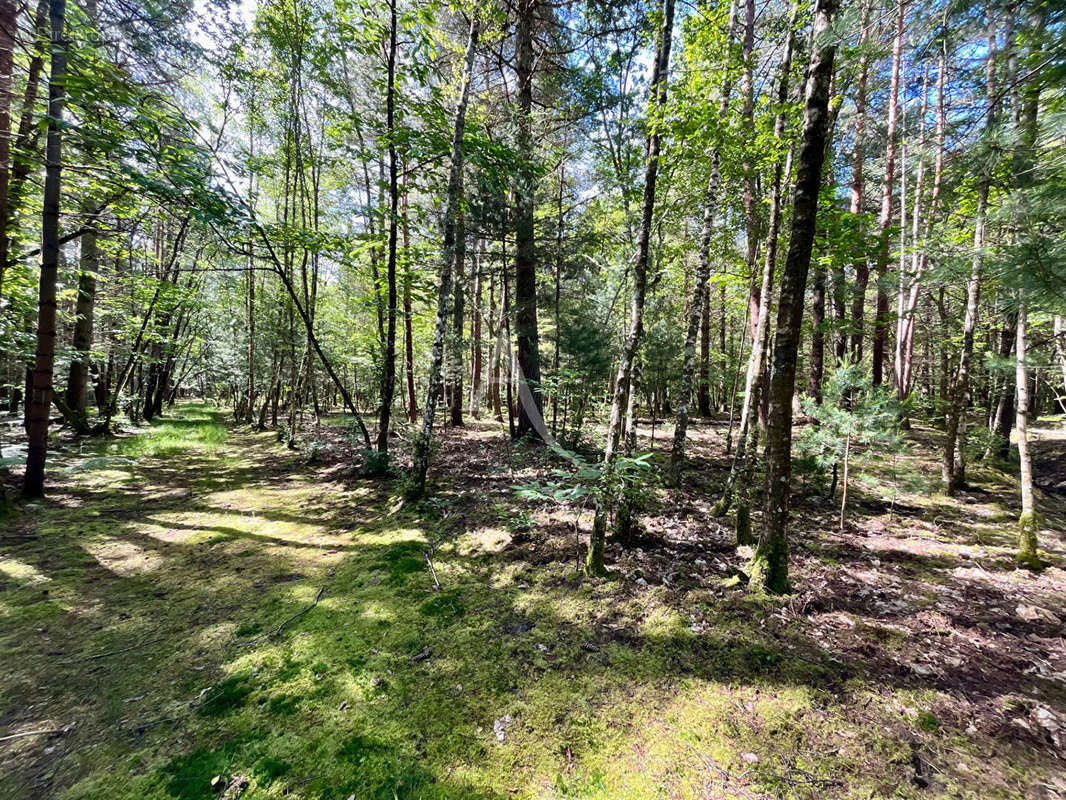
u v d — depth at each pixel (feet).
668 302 38.11
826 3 9.80
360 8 20.67
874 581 12.91
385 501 19.99
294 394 33.71
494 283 48.34
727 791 6.44
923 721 7.65
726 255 29.60
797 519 18.49
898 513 19.43
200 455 30.17
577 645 9.82
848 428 16.89
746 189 22.31
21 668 8.73
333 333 46.52
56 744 7.04
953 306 37.78
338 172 36.27
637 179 28.43
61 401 33.45
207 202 18.10
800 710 7.92
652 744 7.26
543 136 31.94
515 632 10.30
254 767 6.73
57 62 15.78
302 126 32.14
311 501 20.27
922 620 10.85
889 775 6.62
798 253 10.55
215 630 10.25
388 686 8.52
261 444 34.96
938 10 8.52
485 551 14.62
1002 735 7.34
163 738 7.24
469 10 19.25
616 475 12.92
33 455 18.30
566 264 30.01
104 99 15.89
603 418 36.76
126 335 40.88
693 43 17.47
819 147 10.09
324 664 9.11
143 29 17.67
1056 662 9.27
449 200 18.90
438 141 21.26
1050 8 6.83
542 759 6.99
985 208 14.17
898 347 39.32
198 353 59.11
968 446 31.99
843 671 8.95
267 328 41.29
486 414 57.00
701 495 20.75
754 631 10.21
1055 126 8.15
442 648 9.70
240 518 17.87
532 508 18.57
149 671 8.83
